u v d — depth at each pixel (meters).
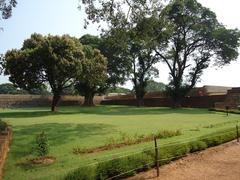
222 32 55.75
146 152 11.69
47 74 43.25
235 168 11.82
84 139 18.06
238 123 25.47
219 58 58.41
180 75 59.97
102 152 14.01
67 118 33.09
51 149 15.07
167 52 59.97
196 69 59.59
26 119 31.53
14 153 14.12
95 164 9.73
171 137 17.84
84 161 11.99
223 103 55.31
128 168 10.51
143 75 67.69
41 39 44.62
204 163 12.63
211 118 32.59
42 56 40.91
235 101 54.78
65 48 42.28
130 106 69.12
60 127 23.98
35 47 42.47
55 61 40.94
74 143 16.70
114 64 67.00
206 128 22.39
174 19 55.62
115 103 80.69
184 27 57.44
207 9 56.22
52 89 45.22
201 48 58.81
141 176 10.79
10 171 11.23
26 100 69.06
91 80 46.66
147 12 24.80
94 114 40.19
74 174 8.77
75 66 41.84
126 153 12.43
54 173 10.45
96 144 16.33
